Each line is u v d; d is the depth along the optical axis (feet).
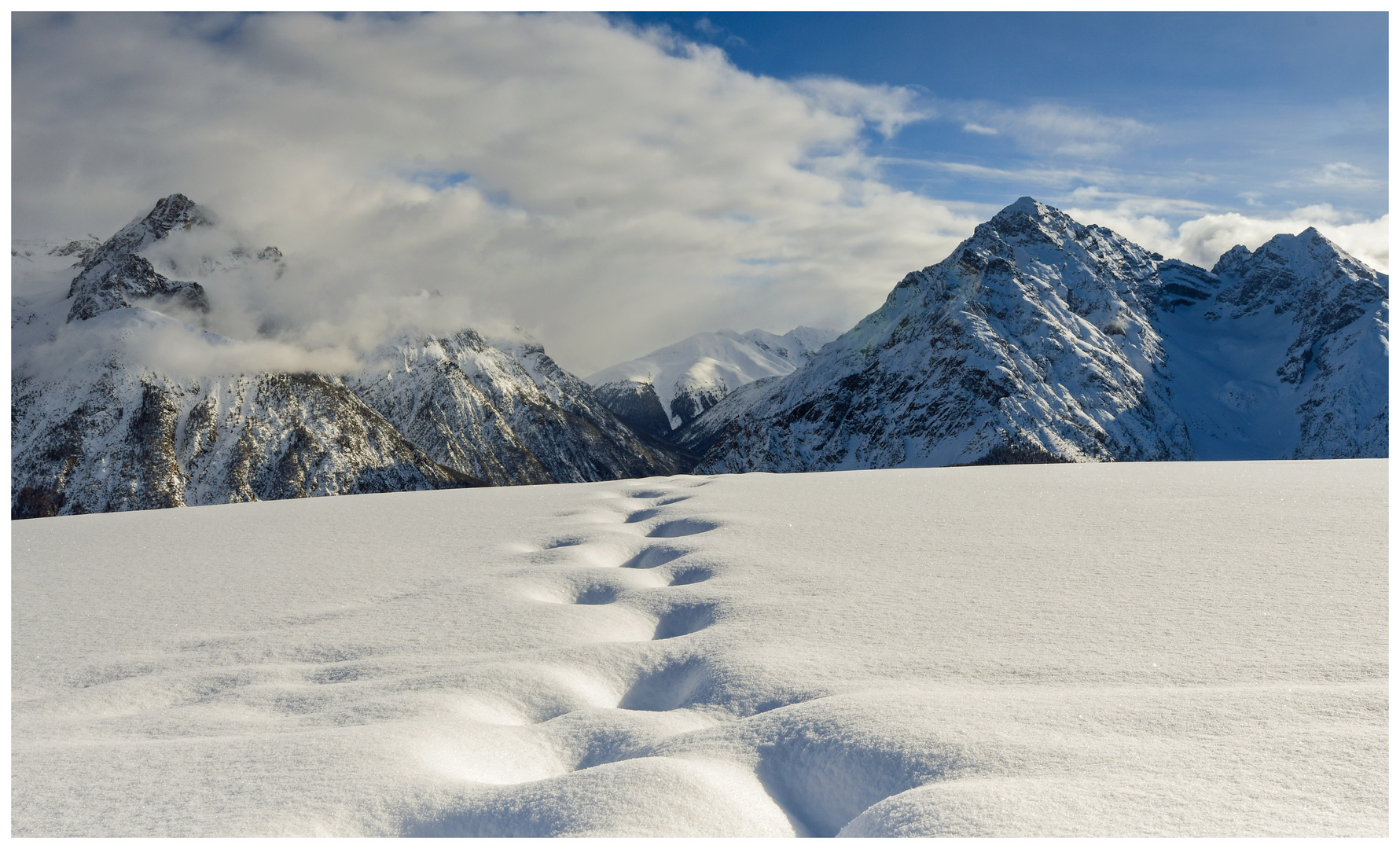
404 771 17.28
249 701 23.20
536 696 23.04
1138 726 17.07
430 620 30.83
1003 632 26.09
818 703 19.57
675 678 25.07
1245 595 28.91
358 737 19.06
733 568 37.32
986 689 20.79
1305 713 17.02
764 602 30.83
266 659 27.61
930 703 19.01
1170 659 22.52
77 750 19.31
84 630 32.04
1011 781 14.70
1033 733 16.99
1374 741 15.37
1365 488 56.44
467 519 60.23
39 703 24.13
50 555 49.65
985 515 52.70
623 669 25.40
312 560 45.34
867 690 20.95
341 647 28.14
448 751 18.94
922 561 38.11
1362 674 20.25
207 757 18.43
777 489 72.54
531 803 15.47
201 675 25.77
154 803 16.31
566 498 72.49
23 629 32.32
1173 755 15.43
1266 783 14.03
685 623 31.17
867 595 31.68
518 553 44.91
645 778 15.87
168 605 35.63
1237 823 12.71
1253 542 38.83
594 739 19.94
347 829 15.25
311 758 18.02
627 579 36.50
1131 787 14.20
